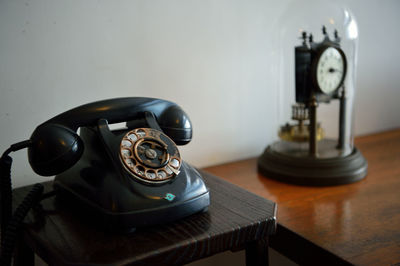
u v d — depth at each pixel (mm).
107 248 494
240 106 1003
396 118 1282
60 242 509
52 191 632
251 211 590
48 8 756
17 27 737
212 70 946
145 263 478
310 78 839
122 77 846
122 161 540
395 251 599
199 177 593
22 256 605
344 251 603
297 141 904
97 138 583
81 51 797
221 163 1009
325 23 864
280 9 1005
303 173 855
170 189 543
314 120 859
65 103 798
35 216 583
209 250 521
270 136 1064
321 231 664
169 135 624
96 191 538
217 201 630
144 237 518
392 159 998
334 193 814
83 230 539
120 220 511
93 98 824
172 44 887
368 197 791
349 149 939
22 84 756
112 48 826
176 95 914
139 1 836
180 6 881
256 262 577
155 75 880
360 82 1180
